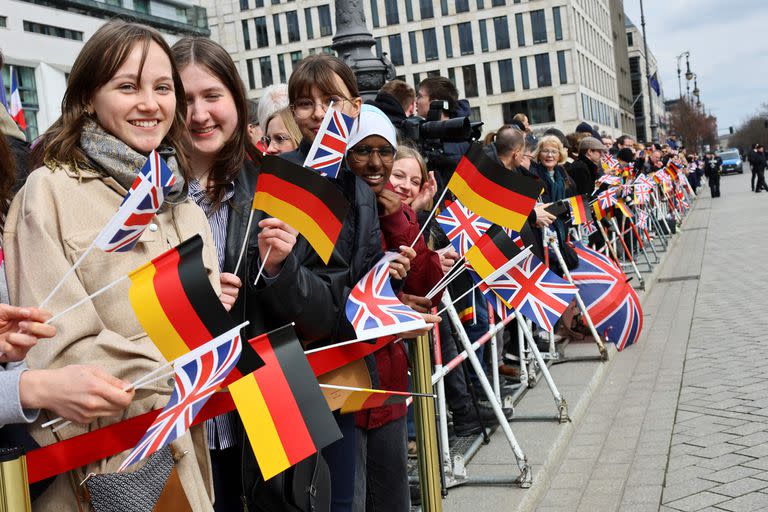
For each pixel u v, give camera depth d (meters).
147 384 1.92
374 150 3.30
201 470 2.21
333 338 2.78
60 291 1.86
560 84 62.97
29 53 33.16
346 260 2.89
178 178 2.24
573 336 8.35
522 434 5.32
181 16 44.97
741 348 7.62
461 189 3.19
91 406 1.68
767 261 13.60
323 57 3.30
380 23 64.94
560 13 62.38
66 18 35.38
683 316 9.66
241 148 2.78
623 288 8.12
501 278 4.12
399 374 3.22
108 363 1.87
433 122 5.41
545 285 4.09
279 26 63.19
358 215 2.94
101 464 1.93
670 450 5.08
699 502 4.21
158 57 2.21
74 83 2.14
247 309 2.53
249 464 2.47
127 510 1.89
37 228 1.90
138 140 2.16
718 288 11.41
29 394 1.68
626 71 100.38
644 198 13.62
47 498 1.90
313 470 2.52
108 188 2.07
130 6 40.19
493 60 63.66
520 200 3.19
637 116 110.75
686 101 94.69
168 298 1.86
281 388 1.98
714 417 5.64
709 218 24.64
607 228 12.31
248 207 2.75
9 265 1.94
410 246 3.41
